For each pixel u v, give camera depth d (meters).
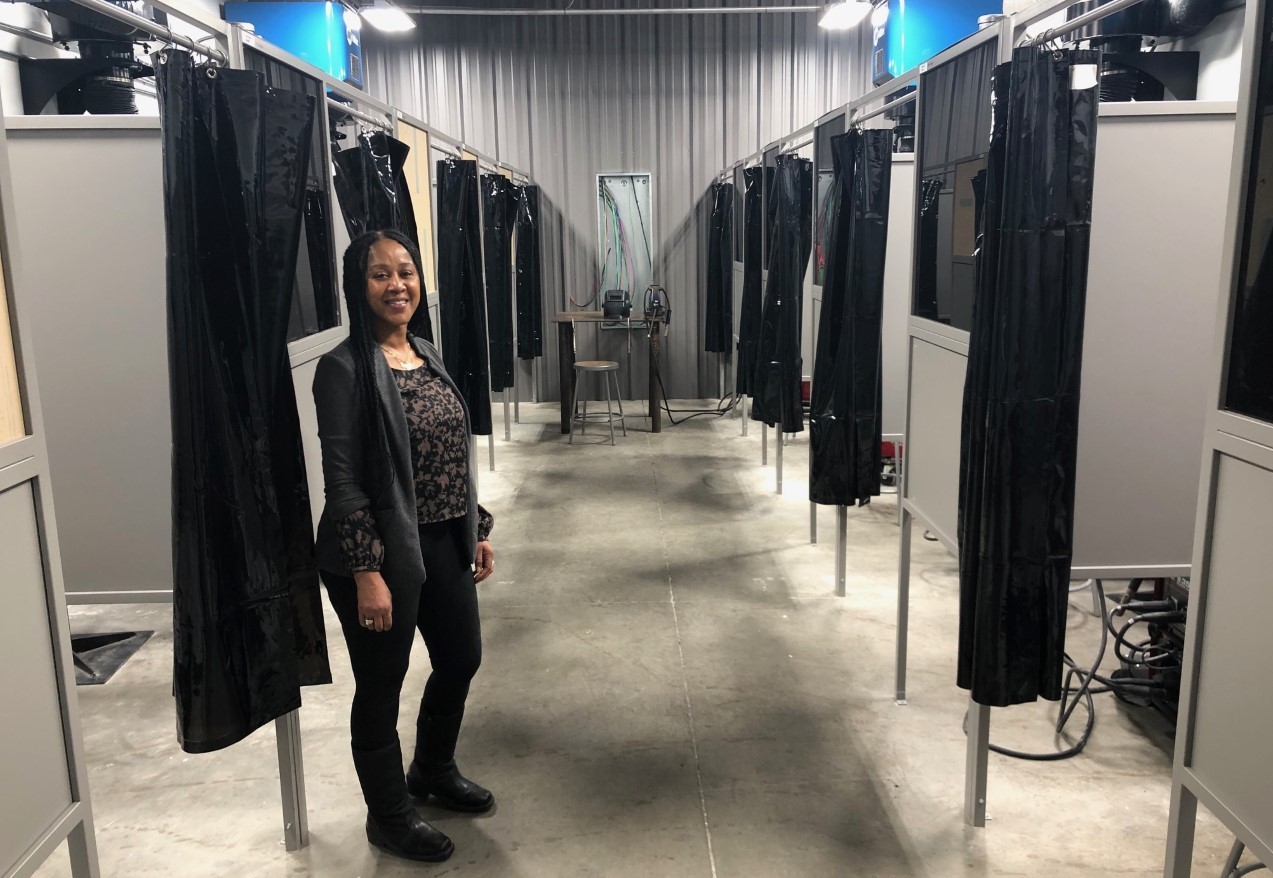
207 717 1.89
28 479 1.37
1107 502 2.42
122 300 2.19
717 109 8.31
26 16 4.37
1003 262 1.99
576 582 4.19
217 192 1.81
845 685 3.17
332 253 2.66
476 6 8.05
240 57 2.01
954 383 2.46
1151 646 3.10
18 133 2.14
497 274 6.68
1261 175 1.36
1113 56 4.40
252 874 2.22
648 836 2.34
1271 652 1.36
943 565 4.35
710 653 3.43
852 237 3.52
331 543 1.99
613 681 3.21
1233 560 1.45
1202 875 2.16
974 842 2.30
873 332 3.64
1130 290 2.33
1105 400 2.37
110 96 4.24
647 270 8.58
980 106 2.24
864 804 2.47
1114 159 2.28
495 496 5.62
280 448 1.97
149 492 2.26
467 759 2.71
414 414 2.07
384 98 8.23
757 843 2.31
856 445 3.74
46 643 1.42
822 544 4.68
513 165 8.35
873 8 6.29
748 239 5.78
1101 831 2.34
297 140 1.94
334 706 3.06
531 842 2.32
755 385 5.84
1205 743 1.53
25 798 1.37
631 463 6.41
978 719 2.29
